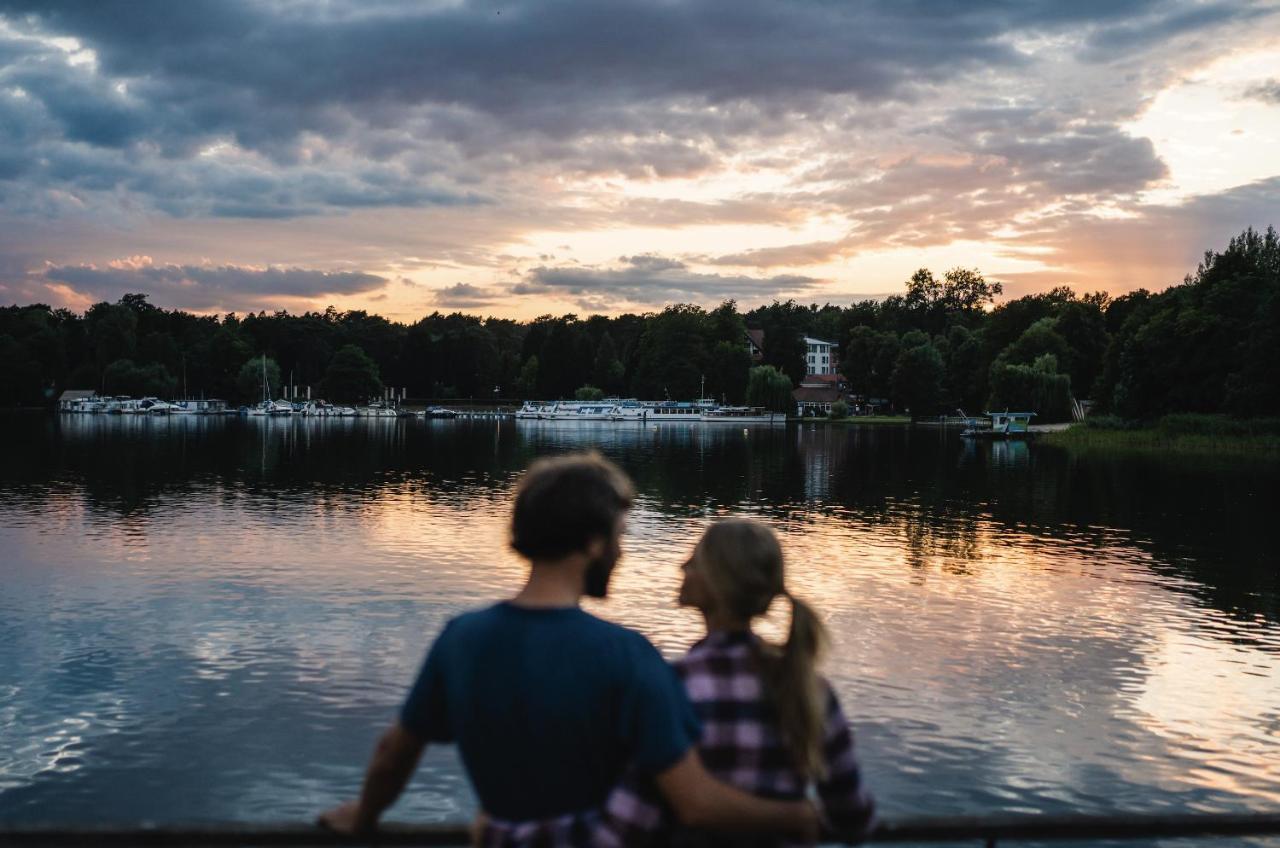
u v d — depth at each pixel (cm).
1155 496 4791
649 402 17612
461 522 3547
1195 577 2669
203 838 300
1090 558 2962
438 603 2255
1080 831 322
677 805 259
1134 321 10856
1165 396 9625
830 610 2250
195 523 3466
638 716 259
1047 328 13312
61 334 18462
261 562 2717
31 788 1273
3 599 2245
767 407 16800
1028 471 6303
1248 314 9231
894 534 3472
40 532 3216
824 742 295
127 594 2311
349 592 2356
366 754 1389
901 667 1812
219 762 1355
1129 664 1847
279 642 1914
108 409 16638
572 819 264
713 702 296
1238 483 5459
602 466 297
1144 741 1478
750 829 264
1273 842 1129
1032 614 2225
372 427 13288
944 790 1312
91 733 1448
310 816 1214
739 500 4569
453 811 1220
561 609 275
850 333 19512
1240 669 1825
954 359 15588
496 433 12075
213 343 18925
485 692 265
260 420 15450
